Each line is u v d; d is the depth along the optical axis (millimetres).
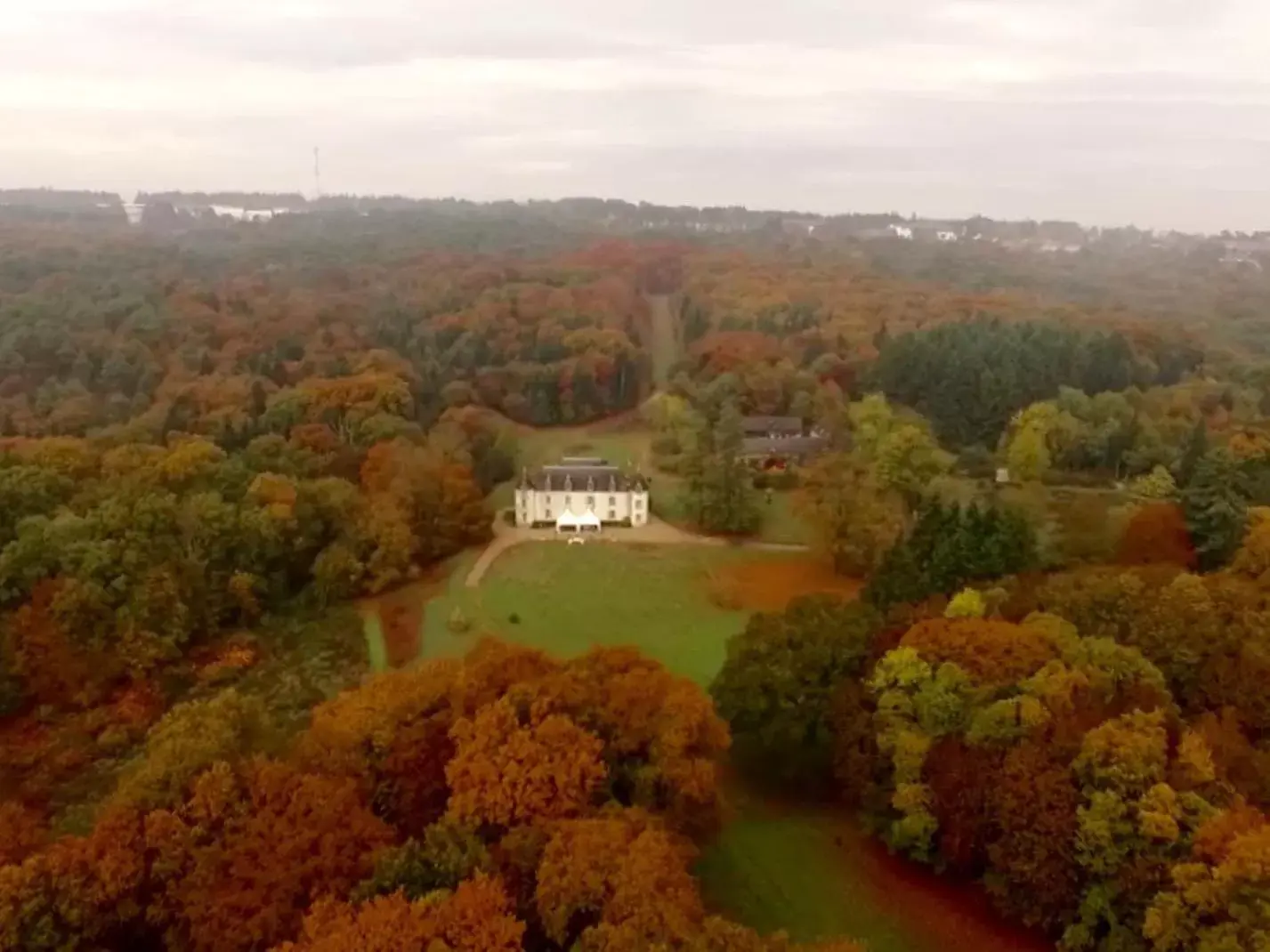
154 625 110438
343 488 138125
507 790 62781
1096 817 63469
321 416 176000
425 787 68500
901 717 75562
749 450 180000
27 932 56094
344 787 64188
